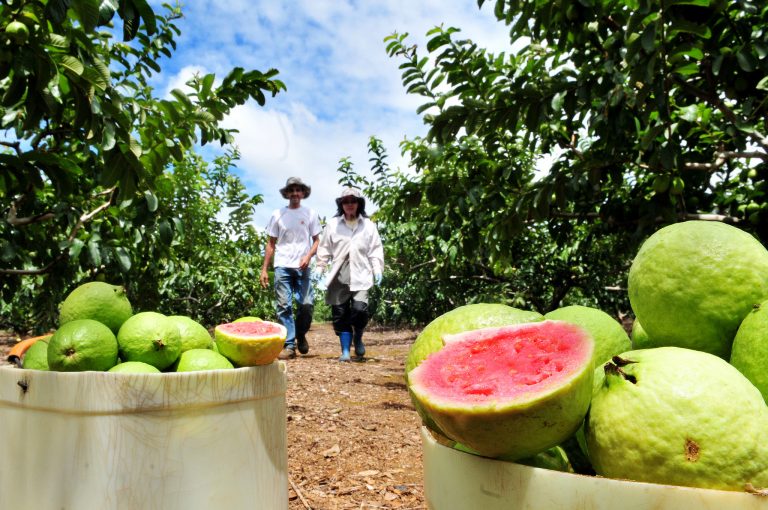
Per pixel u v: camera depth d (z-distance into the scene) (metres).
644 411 0.66
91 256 3.83
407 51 3.77
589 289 7.46
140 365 1.59
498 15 3.04
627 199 4.23
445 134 3.54
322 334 16.45
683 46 2.48
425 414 0.90
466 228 4.59
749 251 0.85
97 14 1.93
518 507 0.65
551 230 5.02
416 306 12.14
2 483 1.48
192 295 10.41
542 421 0.67
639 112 3.05
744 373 0.77
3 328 13.65
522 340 0.83
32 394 1.43
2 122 3.03
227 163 10.40
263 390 1.65
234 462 1.54
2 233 3.62
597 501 0.60
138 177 2.82
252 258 11.55
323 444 3.38
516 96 3.28
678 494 0.56
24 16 2.00
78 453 1.36
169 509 1.40
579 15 2.71
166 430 1.41
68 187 3.29
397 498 2.52
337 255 7.00
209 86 3.32
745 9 2.44
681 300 0.85
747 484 0.57
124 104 2.87
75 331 1.55
